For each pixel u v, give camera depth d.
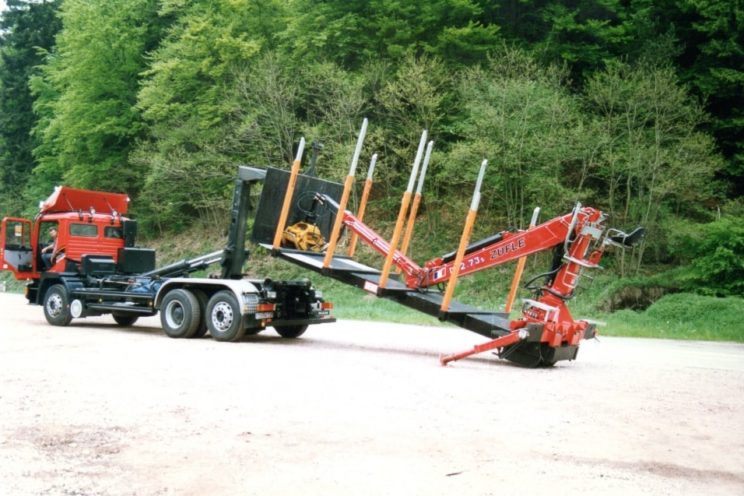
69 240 16.25
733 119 29.58
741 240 24.64
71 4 42.59
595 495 4.86
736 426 7.21
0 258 16.81
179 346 12.53
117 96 42.31
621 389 9.34
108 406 7.16
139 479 4.93
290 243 13.54
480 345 11.24
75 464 5.25
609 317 23.95
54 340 13.17
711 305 23.05
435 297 12.61
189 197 37.34
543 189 28.25
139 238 43.00
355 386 8.71
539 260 29.28
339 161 29.47
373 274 13.07
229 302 13.41
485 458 5.68
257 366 10.13
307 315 14.67
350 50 32.12
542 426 6.89
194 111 35.91
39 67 49.00
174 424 6.48
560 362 12.45
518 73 29.55
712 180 29.25
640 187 28.12
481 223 30.83
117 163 41.19
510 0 32.97
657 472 5.49
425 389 8.73
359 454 5.67
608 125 28.06
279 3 36.31
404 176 31.66
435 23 31.38
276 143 33.09
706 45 30.53
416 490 4.83
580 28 31.08
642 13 31.73
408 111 31.11
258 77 32.69
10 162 53.66
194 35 35.44
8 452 5.51
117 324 17.08
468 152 27.31
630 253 28.75
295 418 6.84
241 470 5.17
